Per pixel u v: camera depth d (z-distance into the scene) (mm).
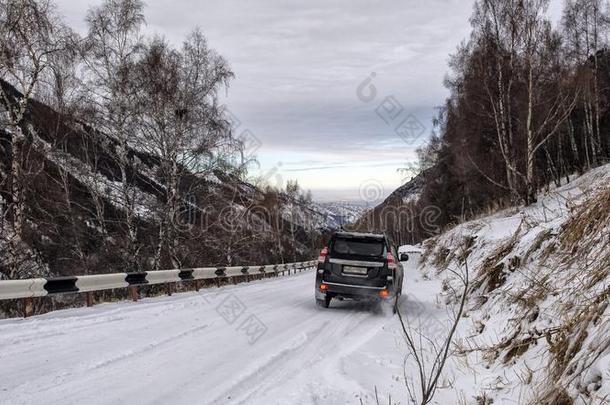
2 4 16219
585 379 3480
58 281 9914
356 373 5707
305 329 8609
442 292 13172
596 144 35969
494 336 6473
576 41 34750
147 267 21422
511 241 10836
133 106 20250
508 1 25359
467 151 32656
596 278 5094
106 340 7168
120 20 20188
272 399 4680
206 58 21859
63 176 19453
